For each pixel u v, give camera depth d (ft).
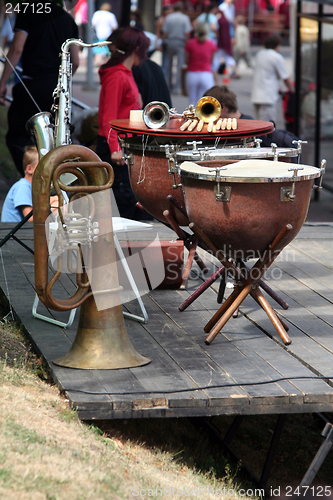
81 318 20.21
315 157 58.29
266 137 32.45
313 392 18.83
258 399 18.56
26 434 16.52
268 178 19.04
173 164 22.72
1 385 19.01
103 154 35.99
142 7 84.12
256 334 22.94
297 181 19.48
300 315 24.45
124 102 35.14
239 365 20.48
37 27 38.58
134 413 18.16
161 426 22.95
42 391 19.52
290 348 21.71
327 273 28.68
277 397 18.62
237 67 146.82
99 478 15.76
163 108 24.29
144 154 24.45
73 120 41.52
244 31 145.79
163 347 21.61
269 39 61.52
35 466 15.30
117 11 95.45
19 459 15.38
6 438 16.03
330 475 25.40
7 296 25.34
